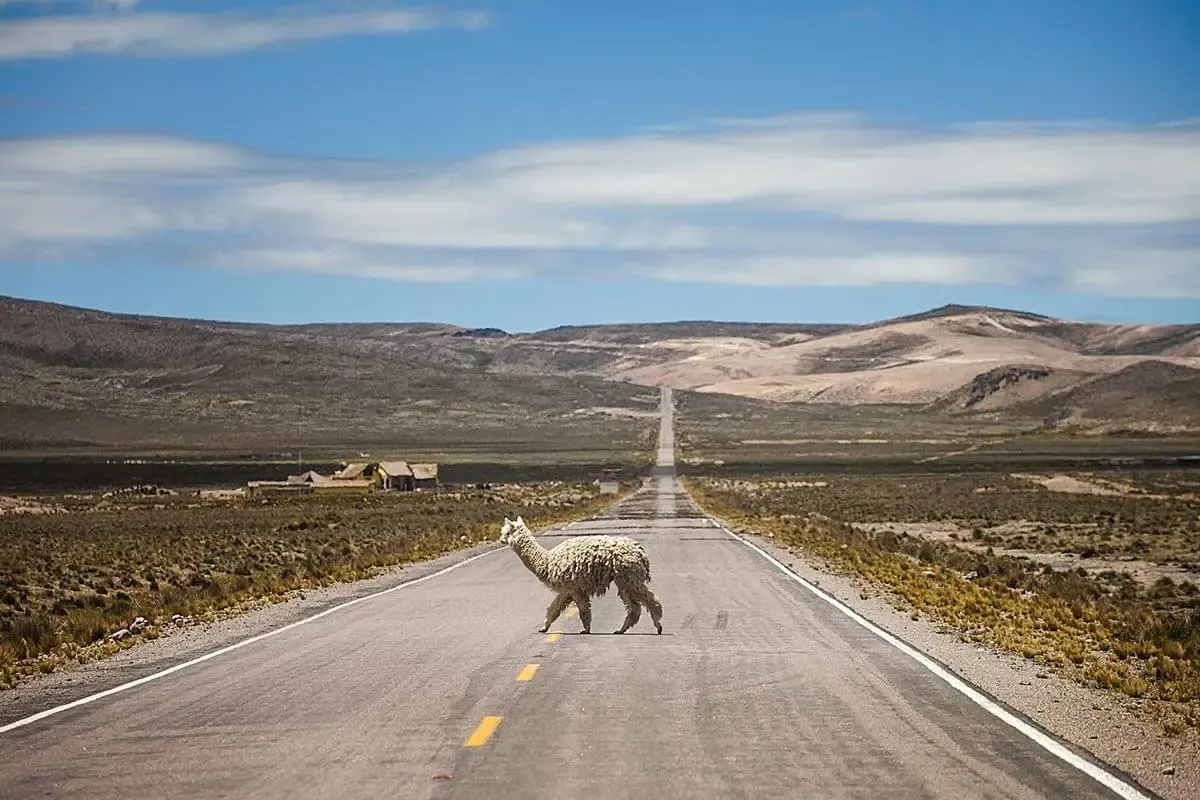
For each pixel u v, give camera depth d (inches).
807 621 1066.7
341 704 684.7
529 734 594.2
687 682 745.0
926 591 1317.7
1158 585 1569.9
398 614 1152.8
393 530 3058.6
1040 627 1065.5
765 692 711.1
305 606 1262.3
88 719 662.5
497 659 843.4
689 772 518.9
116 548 2556.6
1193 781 519.2
